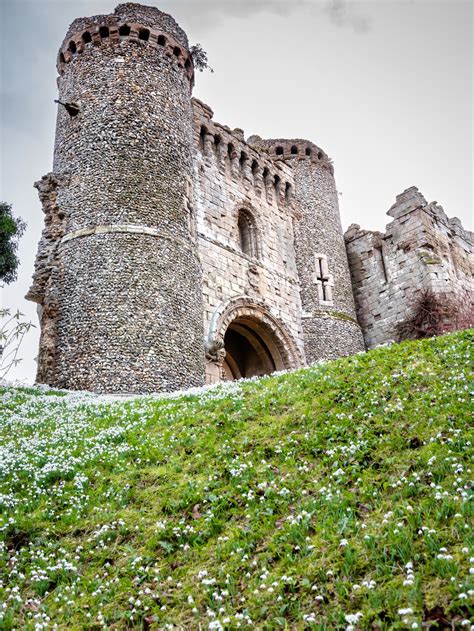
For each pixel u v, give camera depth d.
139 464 9.64
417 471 7.29
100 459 10.06
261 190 30.92
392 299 32.09
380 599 5.23
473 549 5.42
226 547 6.73
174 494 8.33
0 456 10.41
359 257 34.53
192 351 20.14
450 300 30.19
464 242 36.69
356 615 4.88
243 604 5.73
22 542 7.68
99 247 19.98
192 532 7.18
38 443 11.27
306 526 6.66
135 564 6.79
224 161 28.86
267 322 27.78
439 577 5.29
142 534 7.45
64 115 23.47
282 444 9.20
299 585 5.76
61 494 8.91
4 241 24.95
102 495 8.72
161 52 24.36
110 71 23.16
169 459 9.61
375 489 7.12
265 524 6.98
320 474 8.00
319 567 5.92
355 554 5.92
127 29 24.19
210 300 24.81
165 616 5.83
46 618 6.02
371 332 32.66
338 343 30.42
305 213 33.25
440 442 7.87
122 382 18.08
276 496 7.62
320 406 10.52
